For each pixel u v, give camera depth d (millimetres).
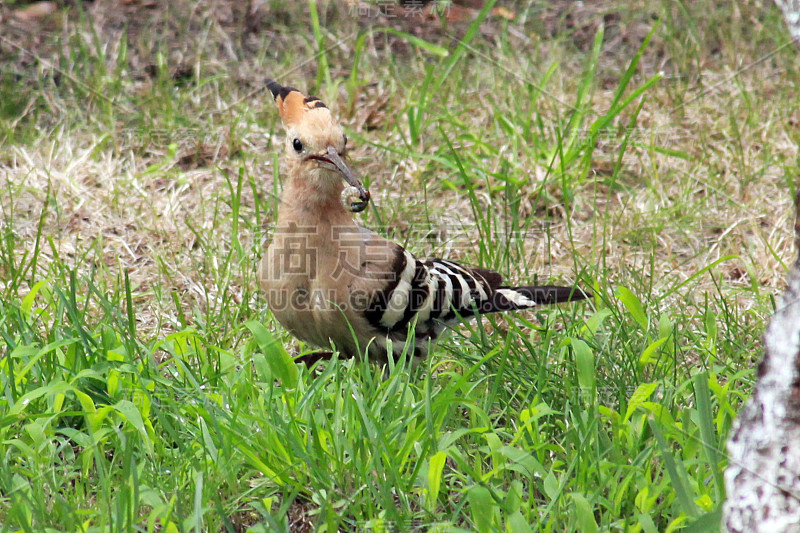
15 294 9727
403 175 13336
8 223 11492
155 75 15867
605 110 15117
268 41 16859
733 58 16328
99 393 7922
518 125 14453
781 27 16656
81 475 7129
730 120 14344
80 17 16438
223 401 7793
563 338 8992
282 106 8578
